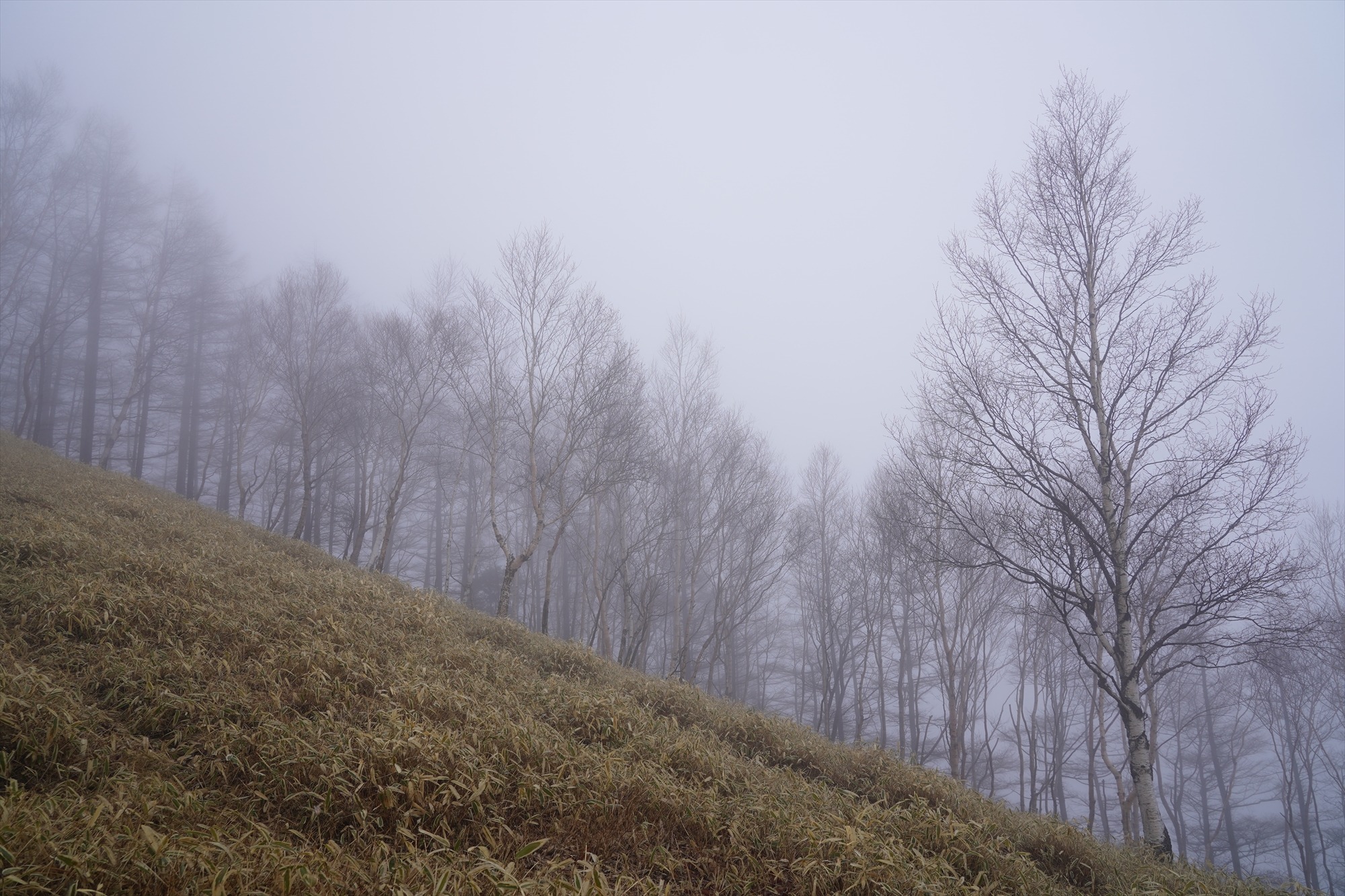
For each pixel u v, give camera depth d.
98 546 10.66
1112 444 12.76
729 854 6.28
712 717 11.24
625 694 11.11
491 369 23.70
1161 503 12.83
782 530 32.19
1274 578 11.09
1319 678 23.23
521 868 5.38
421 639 10.89
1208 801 32.50
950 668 21.22
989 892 6.34
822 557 32.47
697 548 29.34
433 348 26.31
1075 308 13.43
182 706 6.84
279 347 27.50
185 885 4.13
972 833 7.50
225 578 11.08
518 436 31.50
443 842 5.26
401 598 13.88
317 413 27.84
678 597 27.86
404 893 4.39
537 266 23.47
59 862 3.99
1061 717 29.67
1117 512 13.62
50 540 10.27
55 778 5.45
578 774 6.88
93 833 4.44
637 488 28.00
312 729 6.67
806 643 38.38
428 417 36.06
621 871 5.84
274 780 5.86
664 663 37.53
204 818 5.15
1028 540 13.33
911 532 20.91
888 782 9.66
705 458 29.81
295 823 5.50
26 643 7.57
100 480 18.66
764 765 9.52
